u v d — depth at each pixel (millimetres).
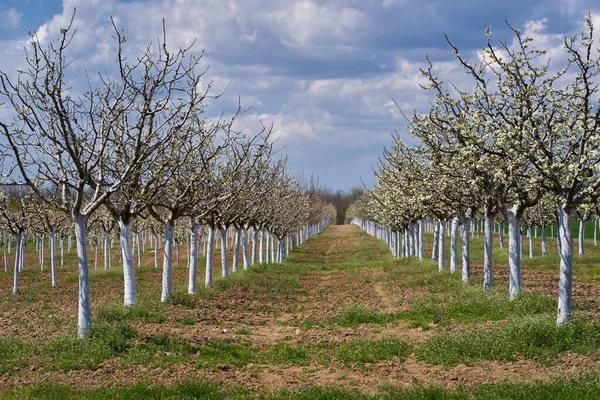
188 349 12289
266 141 22219
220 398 8844
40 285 31766
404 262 34906
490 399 8156
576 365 9922
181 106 13398
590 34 11148
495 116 13789
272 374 10625
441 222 27297
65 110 11867
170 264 19562
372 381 9898
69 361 10906
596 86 11359
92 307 18812
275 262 42625
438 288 21359
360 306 17641
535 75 12781
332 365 11281
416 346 12555
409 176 21594
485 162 13828
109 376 10055
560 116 12438
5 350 11906
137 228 39938
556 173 12242
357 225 127875
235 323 16375
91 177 13391
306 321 16484
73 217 12664
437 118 14914
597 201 12531
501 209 16578
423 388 8734
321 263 45812
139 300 19953
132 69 12695
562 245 12266
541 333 11469
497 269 30156
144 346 12234
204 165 18469
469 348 11500
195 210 21562
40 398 8625
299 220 50562
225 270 28656
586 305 15344
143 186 15289
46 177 12398
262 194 28750
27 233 41344
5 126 11023
